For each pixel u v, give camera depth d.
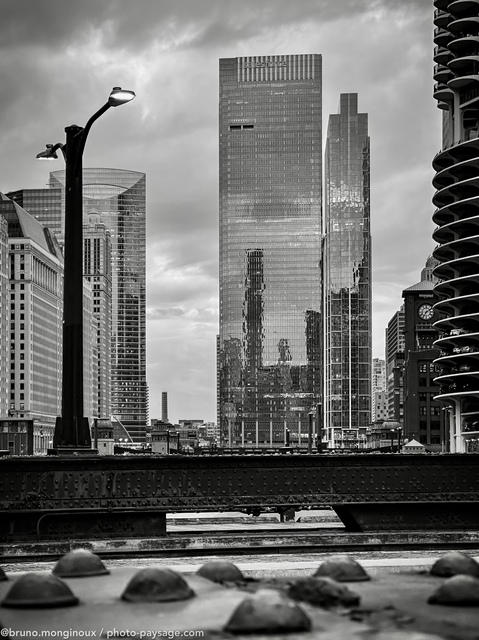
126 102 19.81
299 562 13.37
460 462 17.91
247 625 3.31
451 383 136.38
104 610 3.79
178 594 4.00
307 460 17.45
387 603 3.86
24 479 16.56
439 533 17.00
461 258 125.25
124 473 16.88
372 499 17.59
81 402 19.47
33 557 15.45
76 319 19.64
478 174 126.44
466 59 126.62
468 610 3.69
